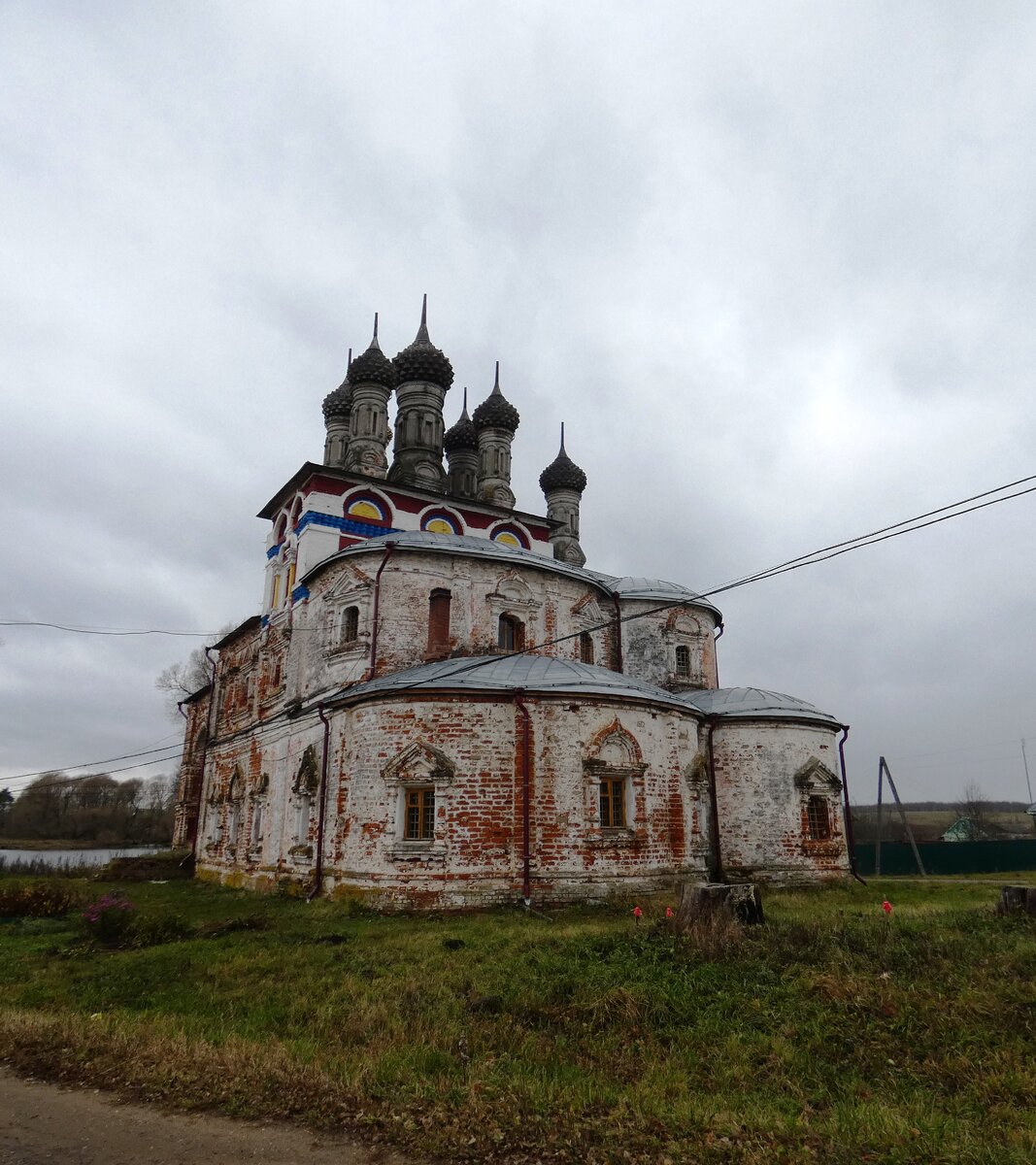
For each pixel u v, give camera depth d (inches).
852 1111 301.0
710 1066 355.3
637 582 1339.8
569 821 836.6
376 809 844.0
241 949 614.2
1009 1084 319.9
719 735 1095.0
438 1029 397.7
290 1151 279.9
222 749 1444.4
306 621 1156.5
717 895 578.2
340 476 1274.6
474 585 1067.3
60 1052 384.5
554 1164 268.8
